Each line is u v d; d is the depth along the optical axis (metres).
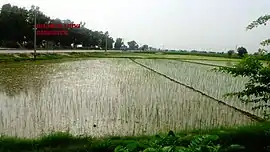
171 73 32.03
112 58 66.44
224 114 13.11
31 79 24.25
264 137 7.82
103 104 14.66
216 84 23.08
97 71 33.22
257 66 6.52
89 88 19.98
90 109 13.53
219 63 49.59
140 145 5.07
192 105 14.95
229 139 7.72
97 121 11.60
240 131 8.11
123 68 38.53
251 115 12.87
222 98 16.66
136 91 19.11
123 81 24.45
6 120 11.45
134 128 10.76
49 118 11.86
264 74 6.46
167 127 10.91
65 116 12.21
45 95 16.89
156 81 24.89
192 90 19.98
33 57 51.06
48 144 7.82
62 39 108.12
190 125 11.20
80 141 8.01
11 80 23.36
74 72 31.33
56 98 15.98
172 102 15.65
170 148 4.66
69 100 15.48
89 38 137.38
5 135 9.06
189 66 43.72
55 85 21.09
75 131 10.32
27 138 8.84
